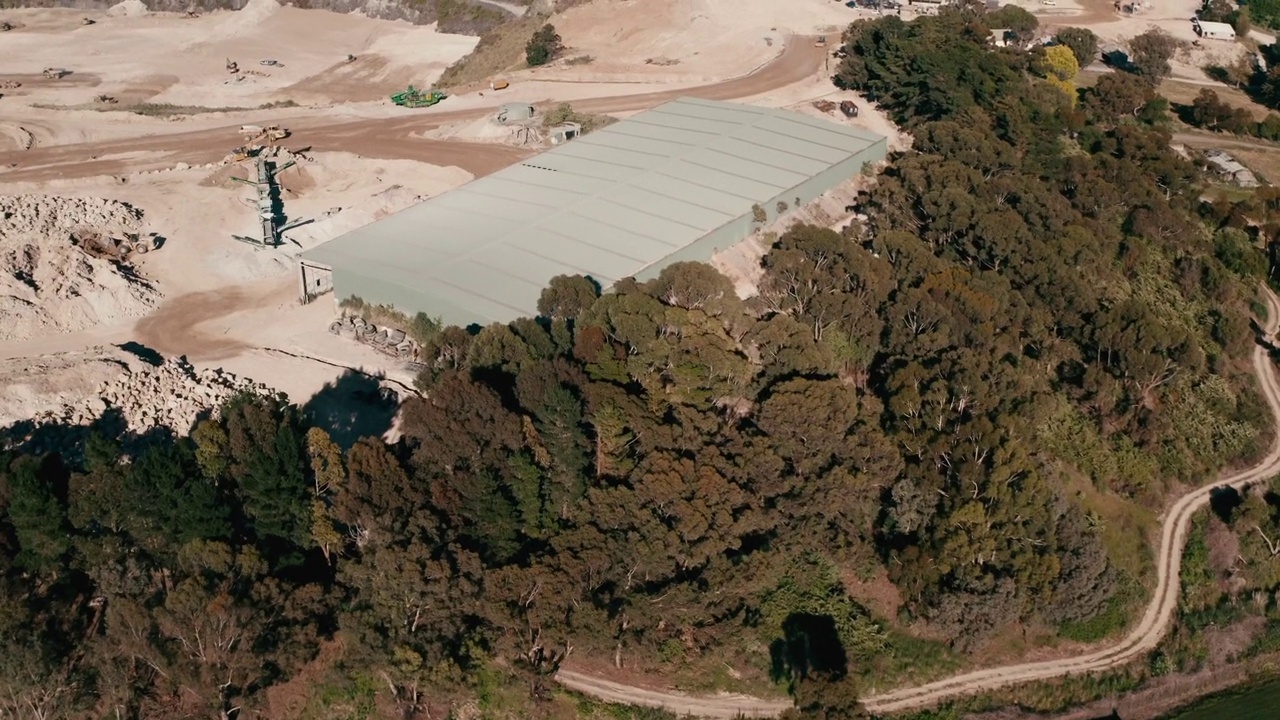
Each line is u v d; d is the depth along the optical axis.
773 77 154.25
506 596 62.72
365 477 65.25
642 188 108.19
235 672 60.94
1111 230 110.69
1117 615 77.69
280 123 143.75
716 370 76.50
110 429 79.25
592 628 62.22
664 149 118.50
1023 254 99.56
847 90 147.12
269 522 65.12
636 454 71.88
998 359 87.44
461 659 64.25
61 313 94.00
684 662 68.62
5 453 66.12
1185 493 88.25
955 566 72.56
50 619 63.03
